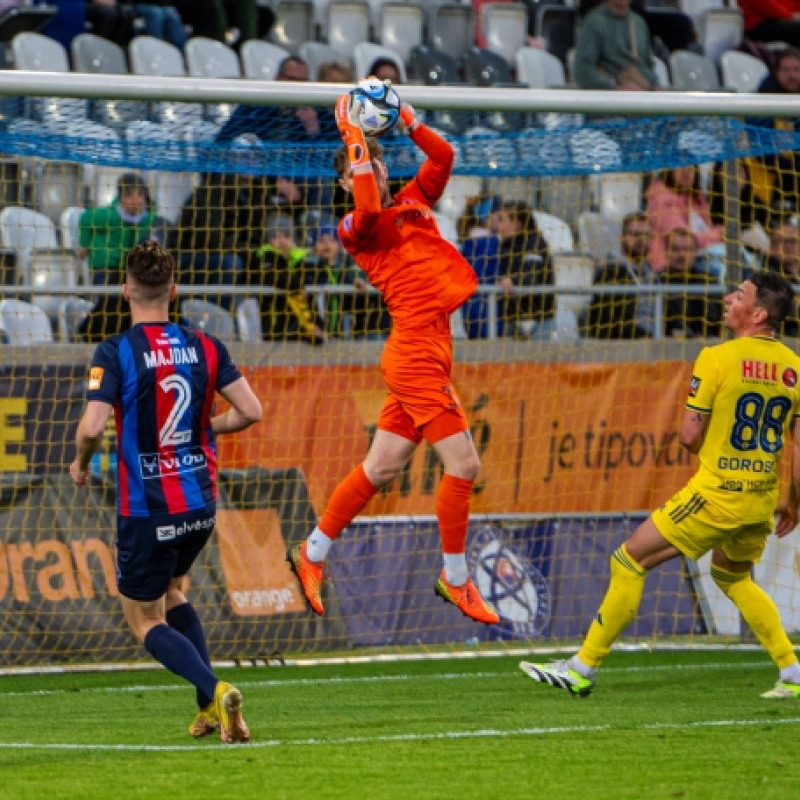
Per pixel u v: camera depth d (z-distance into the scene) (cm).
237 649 3244
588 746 1933
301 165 3225
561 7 5281
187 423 1872
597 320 3938
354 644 3325
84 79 2620
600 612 2355
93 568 3209
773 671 2894
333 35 5116
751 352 2319
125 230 3738
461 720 2236
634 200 4494
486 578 3391
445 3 5175
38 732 2166
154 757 1858
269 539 3338
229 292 3609
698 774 1709
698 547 2333
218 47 4759
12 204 3984
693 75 5225
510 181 4394
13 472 3216
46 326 3766
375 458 2258
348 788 1623
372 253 2195
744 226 4216
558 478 3491
